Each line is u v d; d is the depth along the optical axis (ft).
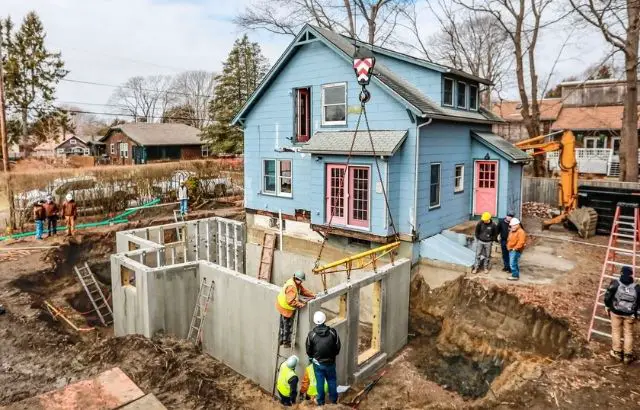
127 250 56.44
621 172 77.71
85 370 32.65
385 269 41.37
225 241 70.28
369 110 52.54
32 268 56.44
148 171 94.27
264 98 64.34
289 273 62.59
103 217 84.07
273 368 36.63
